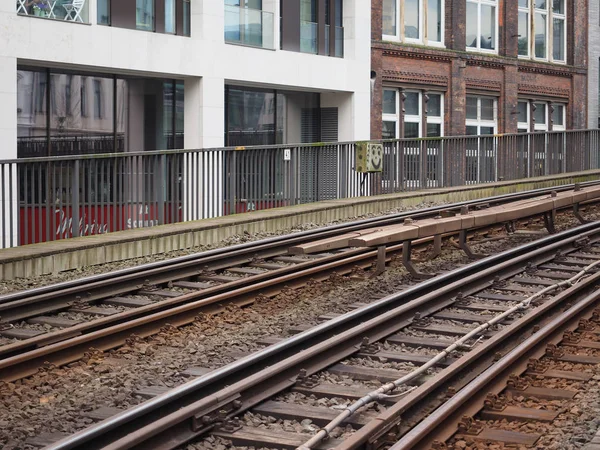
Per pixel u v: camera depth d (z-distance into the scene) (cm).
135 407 705
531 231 1972
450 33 3347
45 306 1161
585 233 1786
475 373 867
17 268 1416
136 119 2394
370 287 1365
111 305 1230
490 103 3600
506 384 836
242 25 2594
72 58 2128
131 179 1794
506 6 3603
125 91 2369
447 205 2242
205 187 2011
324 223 2102
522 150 2986
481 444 693
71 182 1675
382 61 3088
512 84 3619
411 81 3200
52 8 2100
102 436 670
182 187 1914
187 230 1742
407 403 730
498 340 943
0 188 1841
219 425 719
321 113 2991
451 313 1155
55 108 2202
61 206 1655
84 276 1455
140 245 1645
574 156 3253
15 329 1078
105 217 1738
